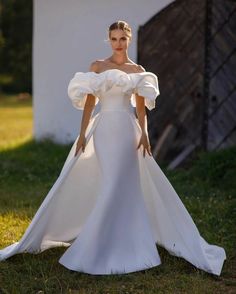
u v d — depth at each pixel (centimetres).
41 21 1112
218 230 577
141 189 479
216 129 882
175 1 903
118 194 464
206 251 495
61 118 1121
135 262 462
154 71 930
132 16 1018
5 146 1170
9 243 540
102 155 470
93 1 1048
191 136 940
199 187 757
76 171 483
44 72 1127
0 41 3534
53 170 908
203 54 890
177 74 938
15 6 3578
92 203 494
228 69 879
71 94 473
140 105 479
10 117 1994
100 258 459
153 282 441
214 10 860
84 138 475
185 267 477
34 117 1155
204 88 872
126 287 431
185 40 921
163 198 484
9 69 3788
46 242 503
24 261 483
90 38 1065
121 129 472
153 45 924
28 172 895
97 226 456
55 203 478
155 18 916
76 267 455
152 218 499
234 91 884
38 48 1126
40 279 446
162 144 928
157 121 952
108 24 1041
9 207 678
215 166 795
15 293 418
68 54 1091
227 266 484
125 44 477
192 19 906
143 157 479
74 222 499
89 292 423
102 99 479
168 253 499
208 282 449
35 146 1112
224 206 646
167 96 943
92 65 482
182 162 892
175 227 483
